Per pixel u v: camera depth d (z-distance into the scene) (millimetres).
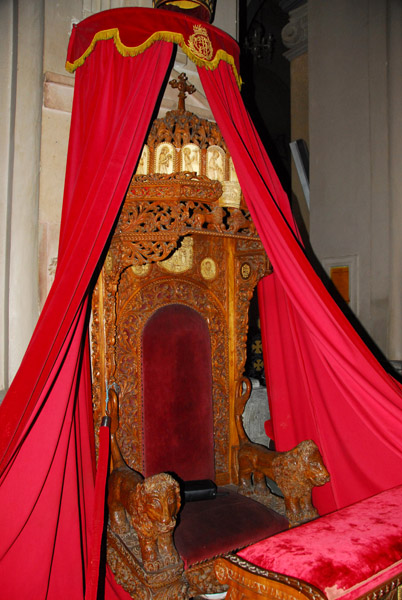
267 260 2496
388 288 4117
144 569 1726
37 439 1747
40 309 2381
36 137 2371
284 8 6121
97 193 1700
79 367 2064
